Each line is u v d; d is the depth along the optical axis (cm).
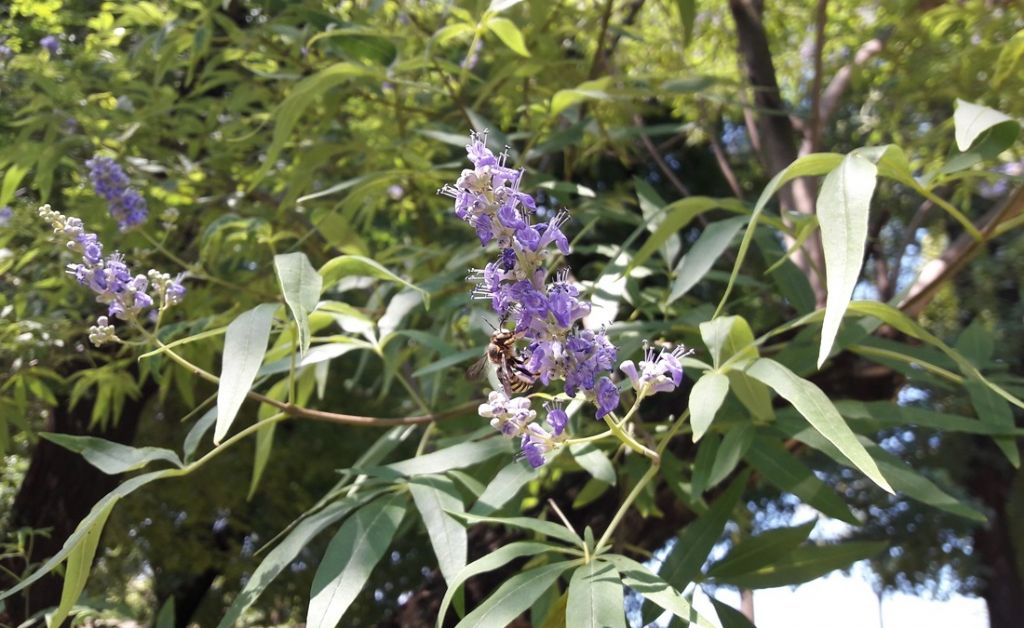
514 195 17
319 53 47
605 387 18
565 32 48
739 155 119
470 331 35
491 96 47
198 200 48
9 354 46
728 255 72
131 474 64
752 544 27
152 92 47
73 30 57
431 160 56
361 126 53
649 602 24
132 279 25
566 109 43
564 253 17
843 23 60
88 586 85
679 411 44
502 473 25
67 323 46
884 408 27
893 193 68
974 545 158
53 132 44
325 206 47
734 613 25
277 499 108
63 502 61
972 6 49
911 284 34
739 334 24
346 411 101
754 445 27
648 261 37
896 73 55
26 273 51
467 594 49
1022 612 152
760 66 48
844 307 17
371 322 32
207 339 43
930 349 31
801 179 45
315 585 22
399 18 51
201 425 26
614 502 46
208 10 43
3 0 56
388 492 25
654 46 60
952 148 25
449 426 37
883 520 148
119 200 38
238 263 54
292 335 29
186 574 115
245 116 55
